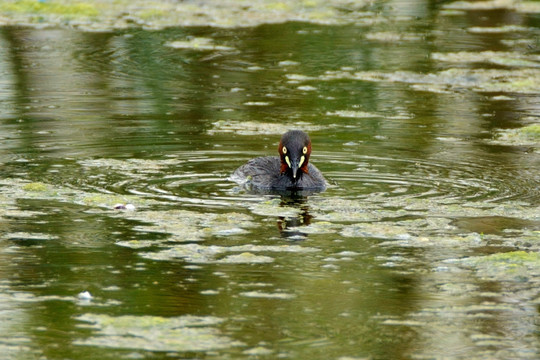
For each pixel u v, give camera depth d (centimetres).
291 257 1087
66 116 1917
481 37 3072
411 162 1577
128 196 1338
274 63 2627
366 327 888
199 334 867
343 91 2278
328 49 2848
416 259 1085
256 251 1108
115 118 1911
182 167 1530
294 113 2014
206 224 1212
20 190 1359
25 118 1888
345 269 1048
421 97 2220
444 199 1345
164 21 3284
